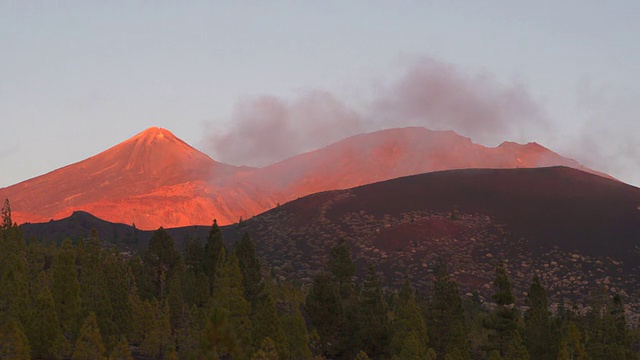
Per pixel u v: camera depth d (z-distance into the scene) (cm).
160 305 7819
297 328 6494
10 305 5903
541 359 7644
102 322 6431
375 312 8312
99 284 6800
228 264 7312
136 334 7175
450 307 8550
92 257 7856
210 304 7581
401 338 7575
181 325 7312
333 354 7994
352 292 9525
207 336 4347
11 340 5106
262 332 6081
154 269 9069
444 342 8419
